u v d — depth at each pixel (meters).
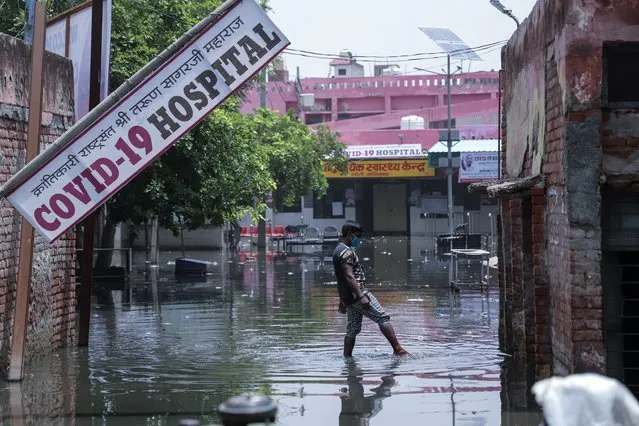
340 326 18.05
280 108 73.69
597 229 10.56
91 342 16.23
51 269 15.02
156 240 37.06
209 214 29.09
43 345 14.62
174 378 12.71
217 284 27.72
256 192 34.47
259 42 12.08
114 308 21.69
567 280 10.84
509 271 14.73
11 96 13.12
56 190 11.91
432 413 10.30
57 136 14.96
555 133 11.45
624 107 10.72
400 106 75.19
